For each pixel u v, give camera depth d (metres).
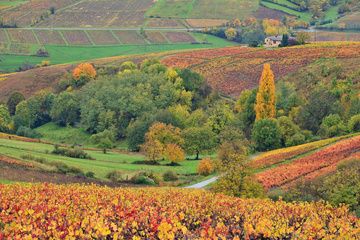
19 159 46.66
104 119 110.56
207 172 57.00
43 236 13.87
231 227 16.66
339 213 19.20
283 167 51.53
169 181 53.25
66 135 112.38
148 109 114.19
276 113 101.56
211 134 80.62
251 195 35.69
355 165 39.84
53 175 43.16
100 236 14.02
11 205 17.88
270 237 15.76
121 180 48.88
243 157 37.91
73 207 18.23
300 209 19.31
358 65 112.56
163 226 13.81
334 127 77.31
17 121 114.94
